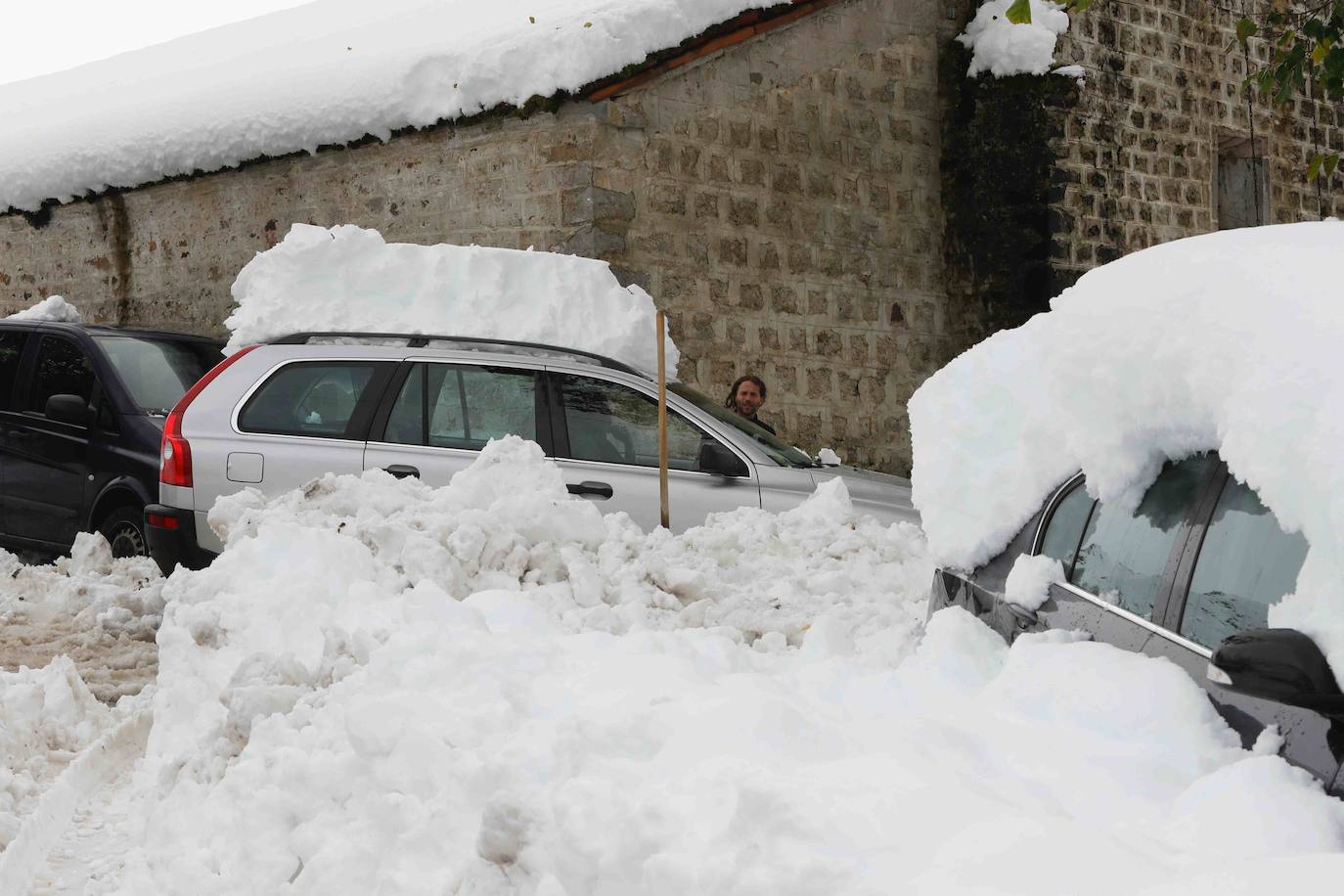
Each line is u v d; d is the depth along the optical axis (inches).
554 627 189.6
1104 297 147.0
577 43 489.7
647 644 164.2
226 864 151.1
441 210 526.6
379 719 146.9
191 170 588.1
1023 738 122.7
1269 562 119.8
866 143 583.8
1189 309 133.2
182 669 214.4
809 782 109.0
